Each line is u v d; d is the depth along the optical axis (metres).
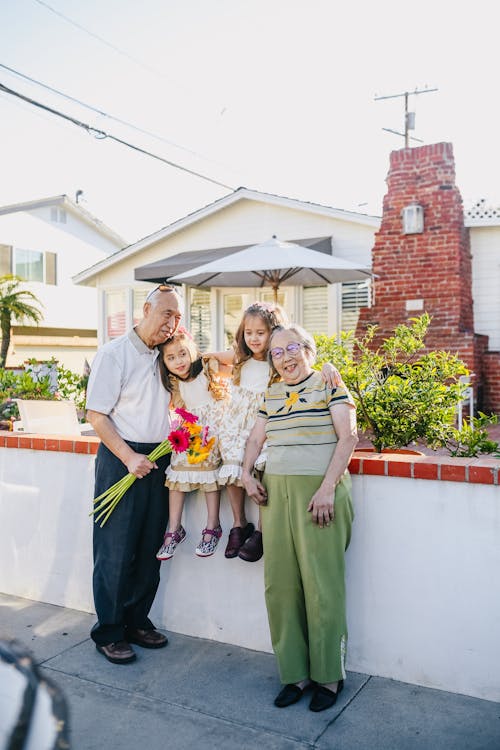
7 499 4.77
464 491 3.23
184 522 4.04
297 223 13.71
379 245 11.82
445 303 11.32
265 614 3.82
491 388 11.94
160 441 3.83
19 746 1.41
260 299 14.20
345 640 3.25
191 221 14.67
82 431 7.80
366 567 3.49
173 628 4.13
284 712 3.20
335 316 13.15
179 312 3.69
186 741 3.00
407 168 11.59
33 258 23.67
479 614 3.21
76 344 23.78
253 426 3.54
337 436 3.24
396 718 3.10
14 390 8.52
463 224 11.57
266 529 3.31
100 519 3.77
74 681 3.54
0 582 4.82
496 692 3.19
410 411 4.66
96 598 3.76
